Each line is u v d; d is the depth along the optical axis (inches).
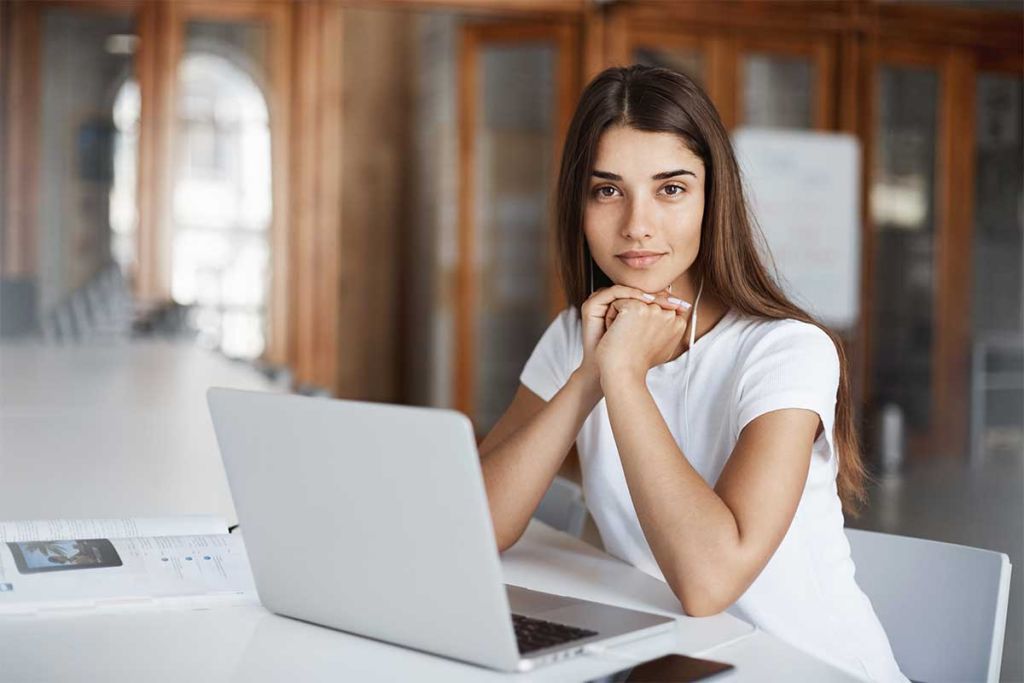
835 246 319.9
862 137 350.6
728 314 60.4
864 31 348.2
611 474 61.4
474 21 343.3
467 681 37.5
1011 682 111.3
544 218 343.6
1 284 273.4
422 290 463.8
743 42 343.6
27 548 50.2
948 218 360.2
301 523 42.7
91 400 130.1
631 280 57.6
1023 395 365.4
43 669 39.1
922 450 358.0
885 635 57.1
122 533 54.1
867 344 352.5
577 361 65.5
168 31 323.3
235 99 330.3
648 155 56.7
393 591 40.4
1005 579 55.8
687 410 59.6
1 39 319.6
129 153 328.5
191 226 330.0
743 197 58.6
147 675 38.4
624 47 334.3
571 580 52.9
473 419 349.1
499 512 56.3
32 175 324.2
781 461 50.3
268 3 327.0
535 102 340.2
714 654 41.2
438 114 445.4
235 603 47.6
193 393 139.0
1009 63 361.4
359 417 39.3
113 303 297.9
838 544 56.5
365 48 475.2
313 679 37.9
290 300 331.9
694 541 46.5
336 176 331.9
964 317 362.9
